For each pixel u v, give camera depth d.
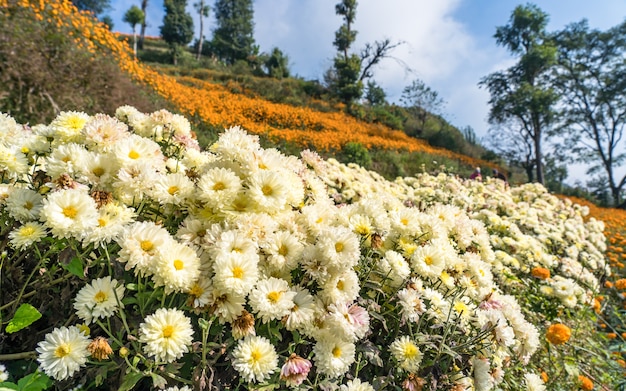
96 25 9.73
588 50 32.09
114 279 1.28
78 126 1.57
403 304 1.60
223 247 1.28
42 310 1.42
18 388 1.05
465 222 2.36
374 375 1.66
